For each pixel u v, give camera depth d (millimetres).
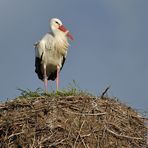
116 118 14547
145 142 14648
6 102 14852
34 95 15258
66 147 13711
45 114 14234
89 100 14633
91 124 14148
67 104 14422
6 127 14172
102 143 13953
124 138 14281
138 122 14930
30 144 13742
